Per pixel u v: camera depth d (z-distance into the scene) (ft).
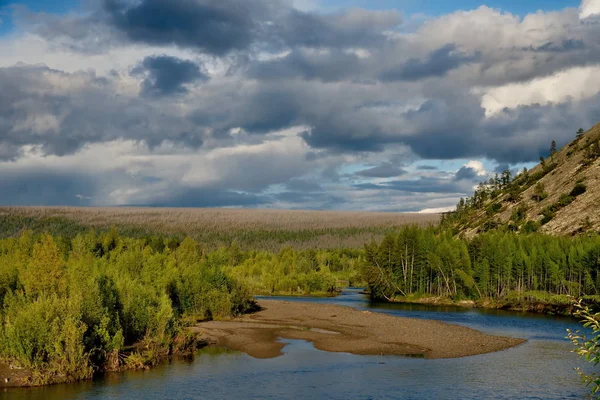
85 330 119.75
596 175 517.14
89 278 148.66
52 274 152.46
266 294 405.18
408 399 104.78
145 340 147.43
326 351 154.81
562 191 536.01
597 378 48.52
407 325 207.10
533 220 508.53
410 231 399.65
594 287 295.07
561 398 106.32
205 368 129.59
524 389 112.88
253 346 160.15
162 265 263.70
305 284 415.23
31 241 391.04
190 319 199.00
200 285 232.32
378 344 165.99
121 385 110.93
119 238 485.97
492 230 508.53
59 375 113.39
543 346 166.61
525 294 317.63
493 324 228.02
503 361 142.41
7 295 146.41
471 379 121.39
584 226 424.05
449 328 199.82
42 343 116.06
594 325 43.80
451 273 365.81
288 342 168.55
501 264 346.13
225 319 224.12
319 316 234.38
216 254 421.59
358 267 570.46
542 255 336.29
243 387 111.75
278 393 107.55
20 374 113.29
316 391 109.60
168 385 112.06
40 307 118.32
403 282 386.73
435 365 136.67
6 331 118.73
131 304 148.46
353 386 113.91
